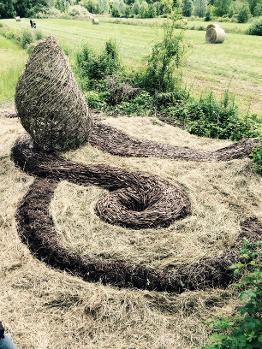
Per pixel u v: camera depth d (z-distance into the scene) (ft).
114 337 16.02
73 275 18.71
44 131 26.81
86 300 17.37
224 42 92.38
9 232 21.44
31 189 24.31
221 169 26.73
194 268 18.44
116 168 25.64
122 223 21.17
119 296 17.48
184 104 40.16
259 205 23.82
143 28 127.34
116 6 197.06
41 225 21.09
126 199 23.30
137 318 16.75
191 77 57.41
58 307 17.25
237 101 46.44
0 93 46.06
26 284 18.26
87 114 28.25
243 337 12.85
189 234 20.45
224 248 19.70
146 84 44.21
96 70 47.06
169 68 43.37
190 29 124.06
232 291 17.93
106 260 18.85
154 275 18.12
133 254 19.08
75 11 186.91
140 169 26.43
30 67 26.35
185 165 27.27
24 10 190.49
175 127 36.40
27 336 15.92
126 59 70.69
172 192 23.38
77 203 22.97
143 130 34.91
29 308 17.15
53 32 115.44
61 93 26.45
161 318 16.75
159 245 19.63
